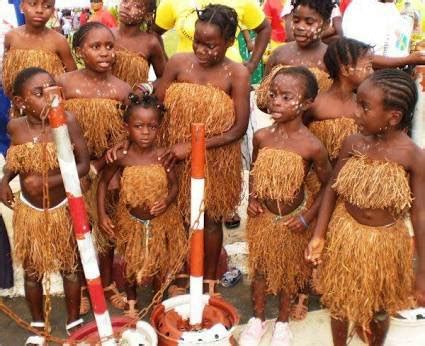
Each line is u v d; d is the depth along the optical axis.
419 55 3.66
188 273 3.71
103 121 3.37
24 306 3.72
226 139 3.37
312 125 3.32
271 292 3.41
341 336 3.02
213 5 3.37
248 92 3.40
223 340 2.87
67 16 11.93
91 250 2.63
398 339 3.12
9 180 3.19
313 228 3.18
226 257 4.00
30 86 2.92
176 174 3.46
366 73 3.15
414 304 2.96
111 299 3.72
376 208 2.64
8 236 3.85
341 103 3.26
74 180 2.51
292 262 3.21
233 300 3.82
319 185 3.31
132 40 4.09
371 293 2.73
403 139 2.60
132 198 3.25
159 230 3.36
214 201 3.48
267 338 3.38
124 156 3.28
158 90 3.53
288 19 5.07
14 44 3.95
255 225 3.23
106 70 3.36
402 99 2.47
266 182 3.05
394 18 4.36
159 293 3.02
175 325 3.04
